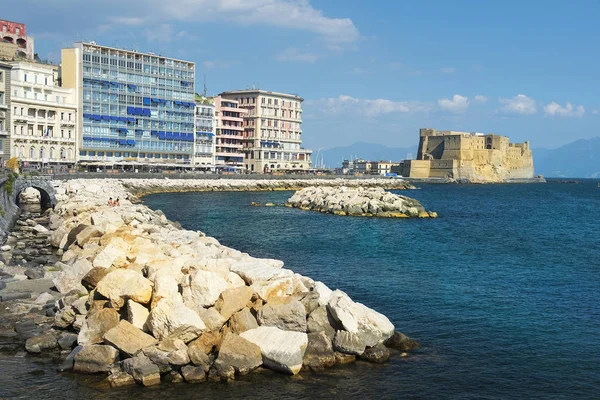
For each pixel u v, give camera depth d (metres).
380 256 49.06
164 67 158.62
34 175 79.38
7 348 21.58
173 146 162.62
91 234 38.25
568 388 21.80
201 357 20.72
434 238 62.97
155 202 99.88
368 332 23.22
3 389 18.84
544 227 81.44
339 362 22.41
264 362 21.22
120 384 19.58
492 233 70.88
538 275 42.66
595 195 196.12
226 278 24.38
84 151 138.25
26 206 75.19
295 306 22.53
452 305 32.59
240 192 139.38
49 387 19.17
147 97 154.00
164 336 20.98
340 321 22.89
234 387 19.97
